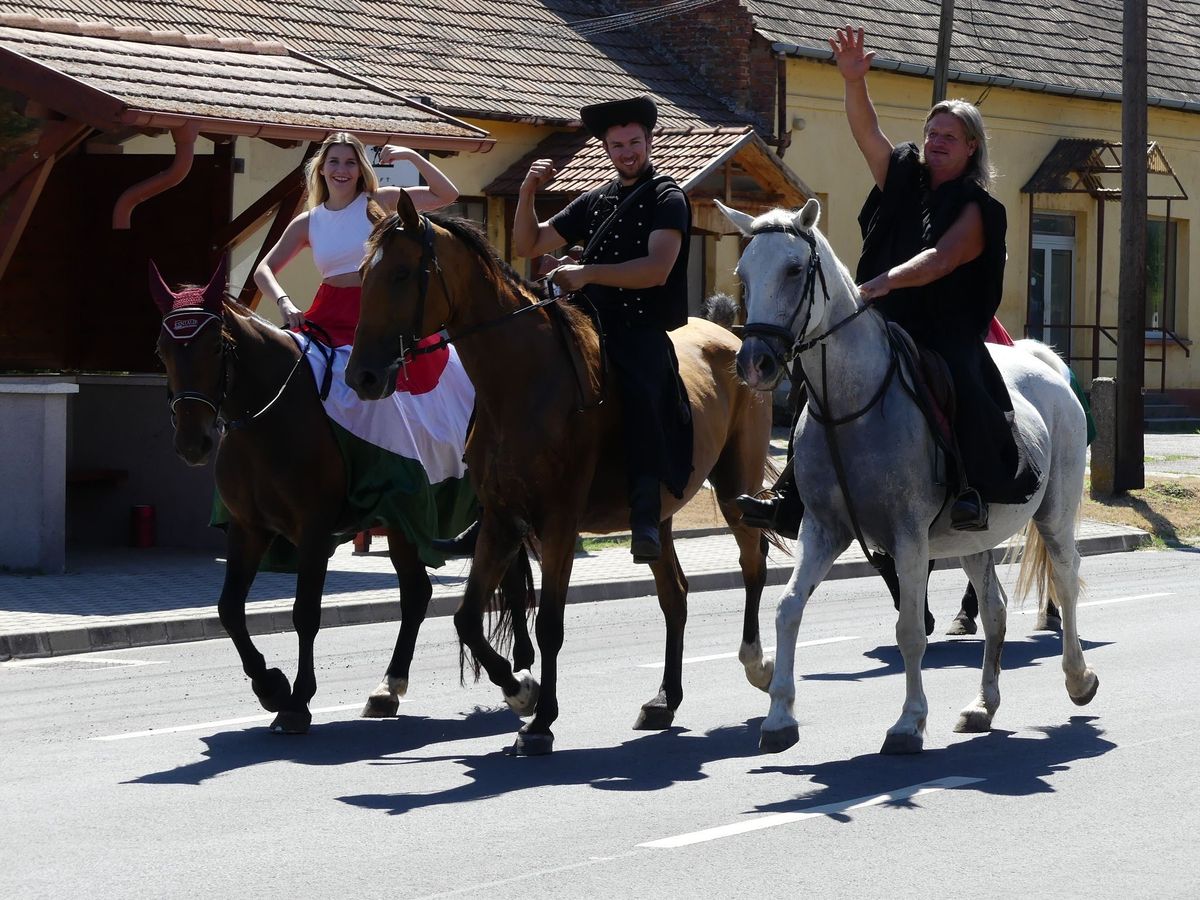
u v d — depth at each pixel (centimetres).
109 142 1633
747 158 2473
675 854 659
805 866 641
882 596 1548
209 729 940
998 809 727
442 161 2356
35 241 1728
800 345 773
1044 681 1059
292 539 957
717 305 1138
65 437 1517
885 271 873
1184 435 3139
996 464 831
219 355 903
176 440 894
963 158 849
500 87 2448
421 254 822
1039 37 3381
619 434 891
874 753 847
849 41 889
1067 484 943
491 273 849
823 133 2923
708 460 970
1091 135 3444
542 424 842
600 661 1166
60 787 792
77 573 1517
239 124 1498
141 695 1050
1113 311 3538
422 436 996
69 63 1483
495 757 857
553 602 858
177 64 1606
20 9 1991
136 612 1315
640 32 2869
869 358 798
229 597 932
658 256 886
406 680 988
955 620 1276
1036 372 945
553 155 2452
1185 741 862
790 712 780
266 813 737
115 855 666
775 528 875
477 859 655
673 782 791
